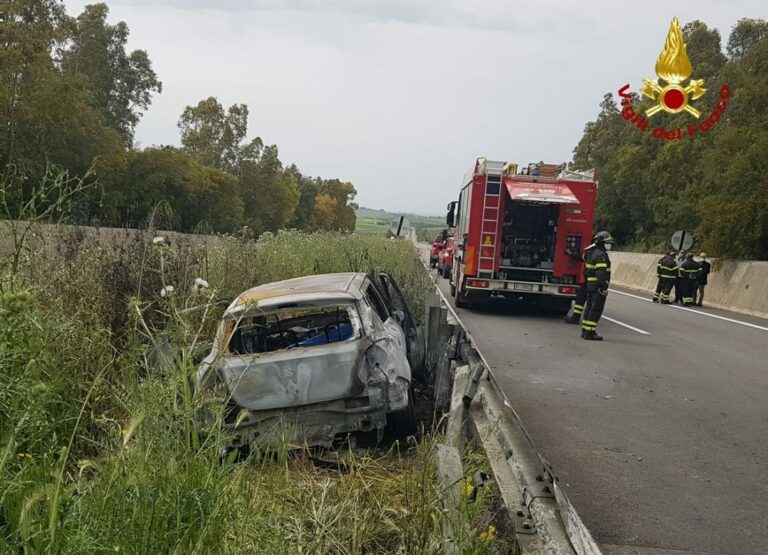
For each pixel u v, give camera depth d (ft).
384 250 61.57
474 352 20.84
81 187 14.61
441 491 11.15
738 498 15.87
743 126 81.97
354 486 13.17
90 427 13.74
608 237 40.81
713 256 78.59
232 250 34.30
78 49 145.38
